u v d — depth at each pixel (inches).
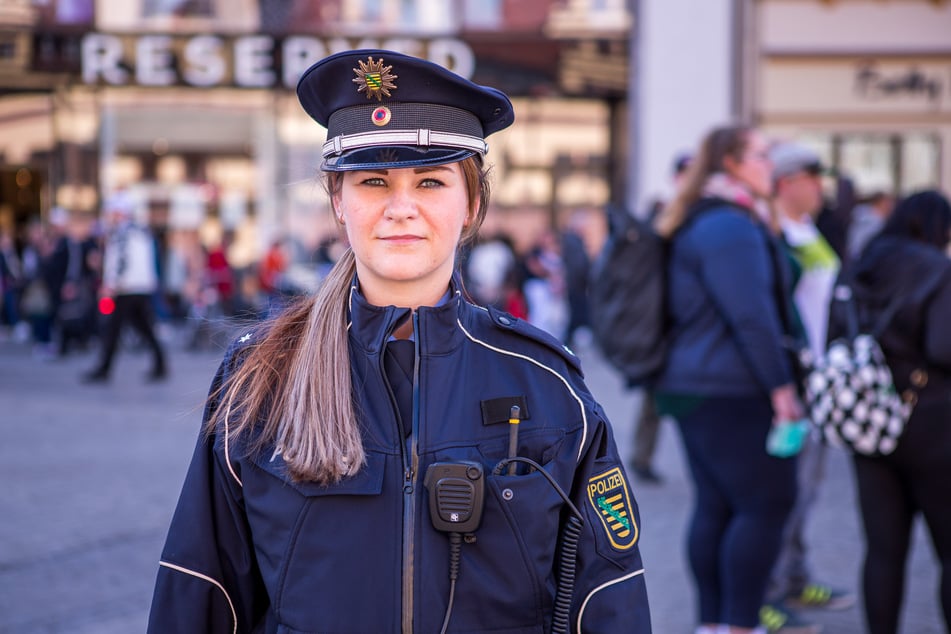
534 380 61.6
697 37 510.0
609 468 62.7
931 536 128.8
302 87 61.3
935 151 510.6
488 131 62.8
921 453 125.1
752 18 504.7
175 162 625.9
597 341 161.5
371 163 58.1
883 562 129.8
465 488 56.8
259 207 624.7
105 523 207.0
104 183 623.5
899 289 126.0
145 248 402.9
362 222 59.6
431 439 59.0
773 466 132.9
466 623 57.1
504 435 59.9
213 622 61.4
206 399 63.6
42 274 498.9
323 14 597.9
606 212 148.3
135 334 516.4
